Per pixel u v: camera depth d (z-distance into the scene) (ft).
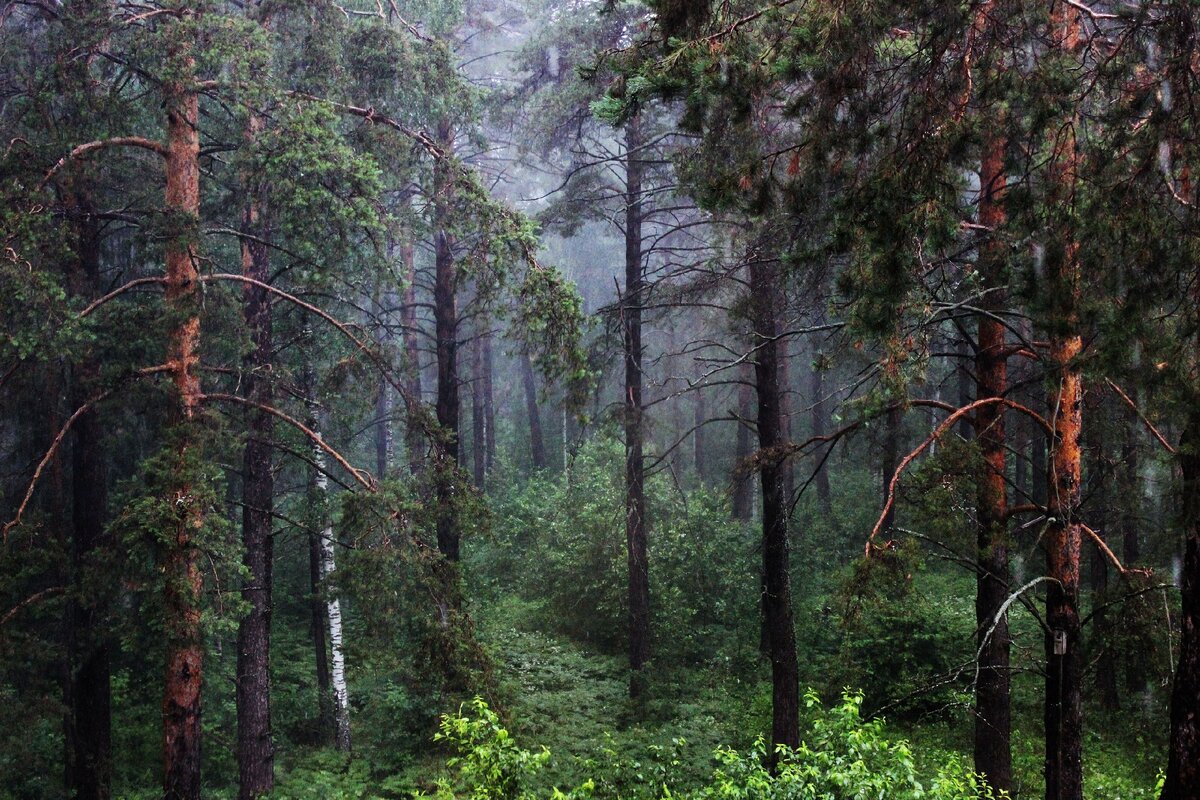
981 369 31.58
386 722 47.32
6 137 31.09
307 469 50.72
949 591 63.87
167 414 31.94
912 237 18.93
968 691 45.34
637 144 51.90
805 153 19.92
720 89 17.74
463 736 24.64
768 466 39.09
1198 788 19.36
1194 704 19.54
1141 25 17.25
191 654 30.53
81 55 30.19
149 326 32.68
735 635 58.80
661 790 29.60
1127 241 17.07
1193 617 19.66
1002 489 30.35
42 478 41.83
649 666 52.24
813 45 17.42
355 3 43.93
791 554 66.74
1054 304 18.83
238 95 31.12
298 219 32.32
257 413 40.50
